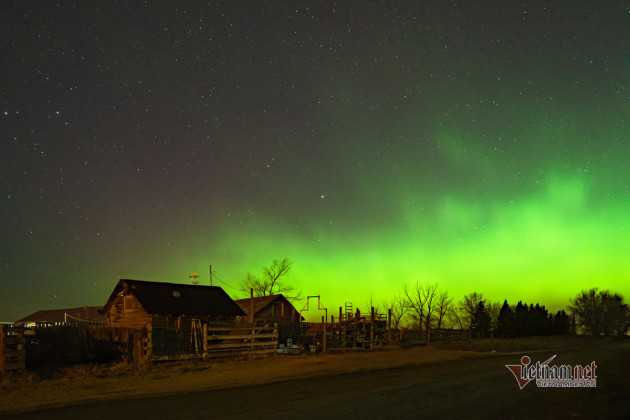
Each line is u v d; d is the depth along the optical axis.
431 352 29.95
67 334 22.98
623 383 14.42
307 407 10.28
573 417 9.64
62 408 10.77
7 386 14.62
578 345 52.62
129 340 22.38
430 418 9.23
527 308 104.38
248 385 14.19
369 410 9.95
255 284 60.69
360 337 34.28
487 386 13.52
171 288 32.56
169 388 13.76
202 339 24.39
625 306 99.38
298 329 35.41
